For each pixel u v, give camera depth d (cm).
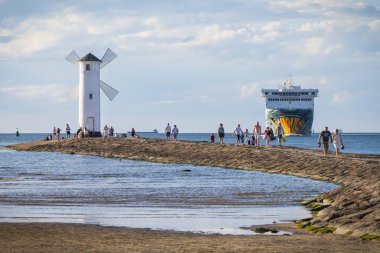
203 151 12362
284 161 9969
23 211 4891
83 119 18125
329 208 4634
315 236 3666
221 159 11306
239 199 5803
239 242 3438
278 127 12825
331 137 9950
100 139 16312
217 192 6412
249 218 4553
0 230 3781
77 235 3662
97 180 7944
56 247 3262
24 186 7056
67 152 15588
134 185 7206
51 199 5734
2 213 4769
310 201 5422
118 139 15962
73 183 7481
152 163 11800
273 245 3328
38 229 3853
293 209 5066
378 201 4456
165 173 9219
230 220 4453
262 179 8075
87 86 18100
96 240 3503
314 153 10788
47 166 10862
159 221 4397
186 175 8838
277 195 6141
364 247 3266
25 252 3112
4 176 8606
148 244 3381
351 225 3825
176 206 5275
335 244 3353
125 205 5328
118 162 12125
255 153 11175
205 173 9219
